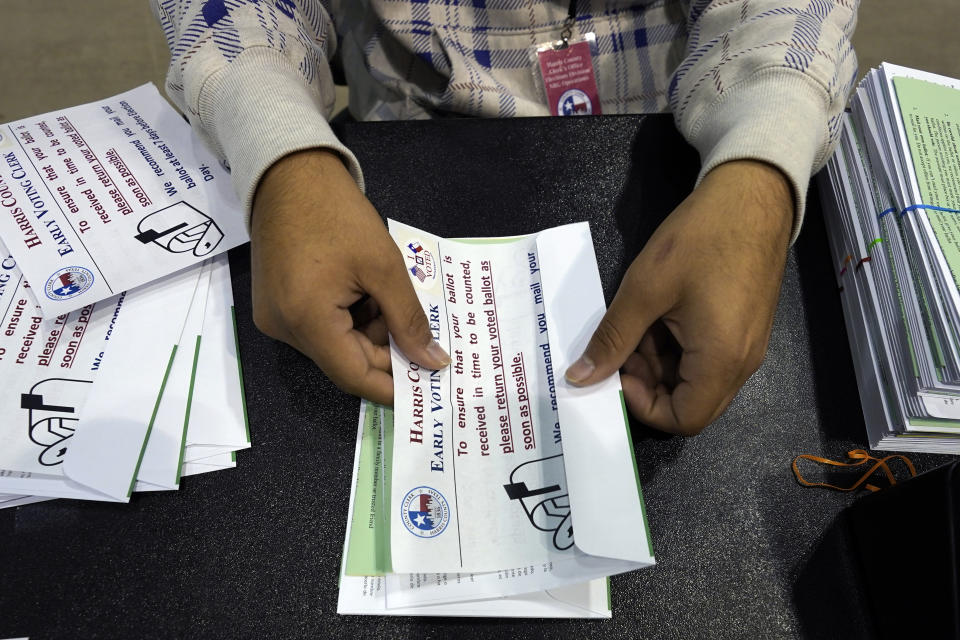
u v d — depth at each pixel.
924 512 0.39
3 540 0.44
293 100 0.52
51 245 0.53
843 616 0.44
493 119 0.62
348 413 0.49
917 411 0.47
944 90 0.58
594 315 0.50
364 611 0.42
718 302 0.44
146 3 1.48
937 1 1.48
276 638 0.42
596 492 0.42
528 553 0.42
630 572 0.44
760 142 0.50
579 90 0.74
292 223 0.47
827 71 0.54
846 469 0.49
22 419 0.46
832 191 0.60
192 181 0.58
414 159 0.60
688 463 0.48
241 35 0.54
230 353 0.51
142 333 0.51
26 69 1.39
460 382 0.48
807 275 0.58
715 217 0.47
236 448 0.47
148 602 0.42
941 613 0.37
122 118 0.62
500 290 0.53
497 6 0.69
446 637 0.42
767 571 0.45
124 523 0.45
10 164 0.57
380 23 0.72
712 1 0.61
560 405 0.46
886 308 0.51
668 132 0.62
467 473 0.45
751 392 0.52
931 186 0.52
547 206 0.58
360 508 0.45
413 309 0.47
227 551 0.44
